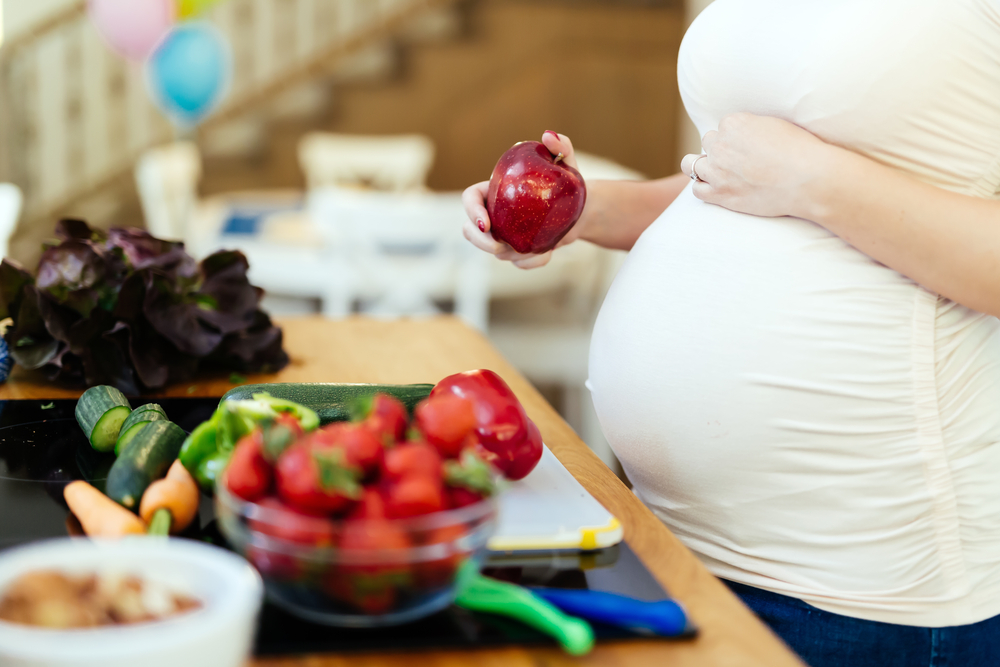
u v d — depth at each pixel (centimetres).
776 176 84
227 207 309
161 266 109
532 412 101
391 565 48
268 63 507
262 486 51
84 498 65
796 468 85
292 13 502
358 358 124
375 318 151
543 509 70
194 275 112
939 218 78
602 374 98
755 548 88
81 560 47
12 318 106
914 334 82
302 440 52
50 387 105
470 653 53
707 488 89
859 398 82
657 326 91
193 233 323
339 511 50
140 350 105
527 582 61
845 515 84
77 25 495
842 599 85
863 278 83
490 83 500
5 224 212
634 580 61
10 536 64
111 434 82
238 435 64
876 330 83
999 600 88
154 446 69
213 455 66
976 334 85
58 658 40
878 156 85
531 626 55
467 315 268
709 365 86
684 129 509
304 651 52
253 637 52
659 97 509
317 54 497
